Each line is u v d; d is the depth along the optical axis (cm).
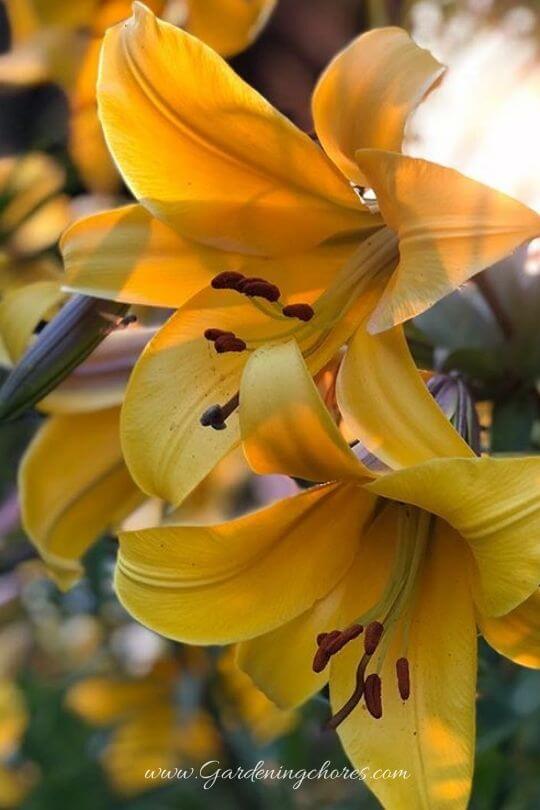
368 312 75
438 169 68
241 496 93
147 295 76
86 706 119
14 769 125
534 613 70
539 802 100
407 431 71
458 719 73
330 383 77
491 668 87
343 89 72
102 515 86
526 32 92
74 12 88
